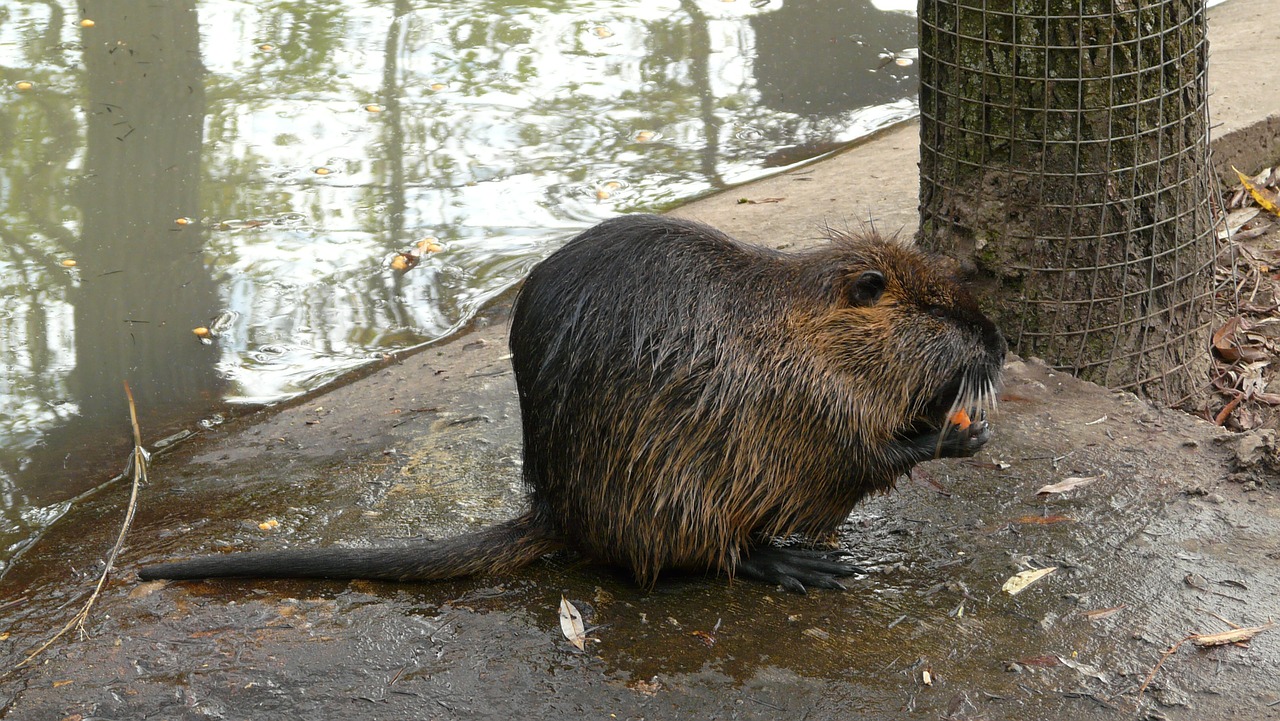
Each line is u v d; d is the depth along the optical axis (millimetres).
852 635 4105
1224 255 7766
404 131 10281
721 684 3871
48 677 3980
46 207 8891
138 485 5570
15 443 6129
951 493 4945
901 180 8859
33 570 4793
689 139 10172
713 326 4215
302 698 3850
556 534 4512
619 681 3898
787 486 4355
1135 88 5562
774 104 10844
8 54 11570
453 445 5559
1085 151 5641
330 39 12203
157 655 4066
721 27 12641
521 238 8547
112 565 4723
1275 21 11375
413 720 3756
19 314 7492
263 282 7969
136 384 6746
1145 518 4680
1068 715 3668
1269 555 4402
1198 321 6285
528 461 4508
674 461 4195
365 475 5352
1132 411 5527
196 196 9117
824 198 8633
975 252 6004
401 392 6316
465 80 11305
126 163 9586
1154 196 5797
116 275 8023
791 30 12555
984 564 4469
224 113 10508
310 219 8828
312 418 6129
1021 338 6020
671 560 4344
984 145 5809
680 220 4484
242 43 12102
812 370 4258
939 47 5875
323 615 4258
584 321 4215
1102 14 5430
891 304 4398
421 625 4195
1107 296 5906
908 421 4543
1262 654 3881
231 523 5000
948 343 4438
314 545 4770
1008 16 5523
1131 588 4266
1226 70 9906
